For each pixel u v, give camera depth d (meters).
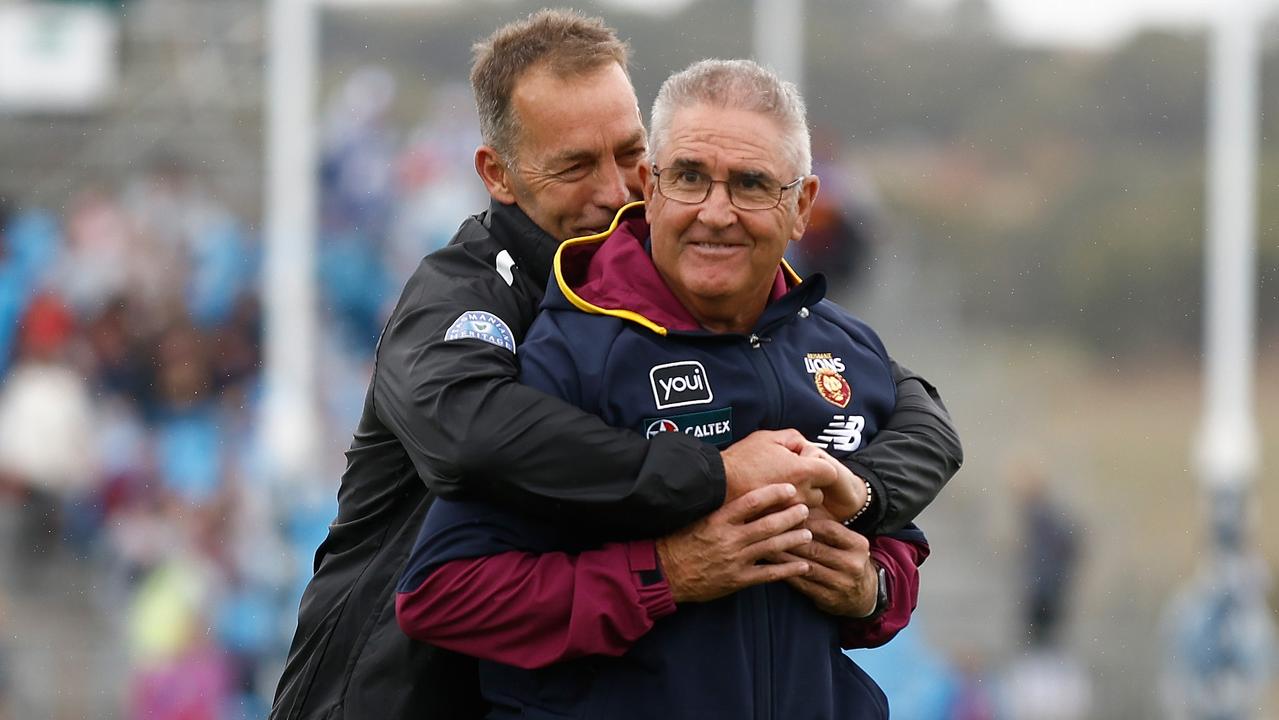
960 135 109.94
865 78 107.44
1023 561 51.19
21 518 49.38
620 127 13.99
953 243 105.50
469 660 13.12
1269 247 103.50
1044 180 110.25
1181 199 108.25
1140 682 49.25
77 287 52.22
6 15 57.56
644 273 12.51
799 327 12.98
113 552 49.03
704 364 12.34
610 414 12.16
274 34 46.38
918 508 12.86
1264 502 80.31
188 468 49.72
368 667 13.15
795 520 11.93
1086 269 105.88
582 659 12.23
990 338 97.75
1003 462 60.06
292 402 45.50
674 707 12.05
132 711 44.38
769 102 12.12
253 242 53.78
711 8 85.81
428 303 12.94
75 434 49.97
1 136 56.84
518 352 12.56
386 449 13.41
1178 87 114.06
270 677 42.81
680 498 11.73
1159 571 61.25
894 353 73.62
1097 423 92.56
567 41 14.04
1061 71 113.06
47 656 46.22
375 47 84.38
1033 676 47.84
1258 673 47.72
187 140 57.22
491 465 11.77
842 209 48.72
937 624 49.53
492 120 14.12
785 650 12.40
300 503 44.31
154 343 51.62
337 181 52.97
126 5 58.03
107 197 55.38
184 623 43.34
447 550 12.15
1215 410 49.81
